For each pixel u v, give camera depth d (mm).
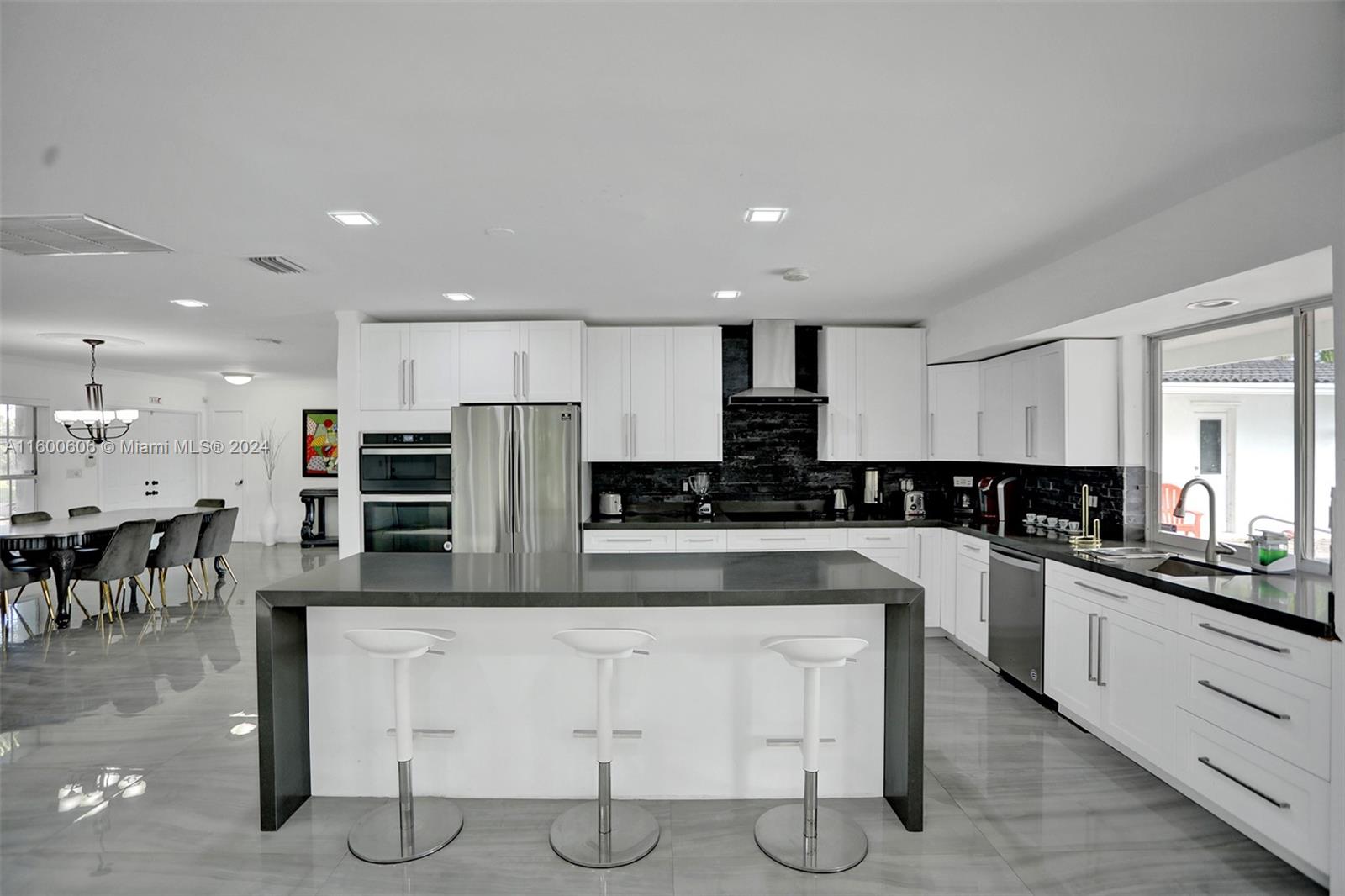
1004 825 2672
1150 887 2285
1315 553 3012
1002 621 4207
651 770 2904
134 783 3021
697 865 2430
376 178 2469
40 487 7691
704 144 2215
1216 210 2584
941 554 5129
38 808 2820
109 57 1685
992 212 2865
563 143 2201
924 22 1574
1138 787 2957
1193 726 2691
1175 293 2838
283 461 10266
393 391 5066
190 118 2000
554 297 4504
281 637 2719
